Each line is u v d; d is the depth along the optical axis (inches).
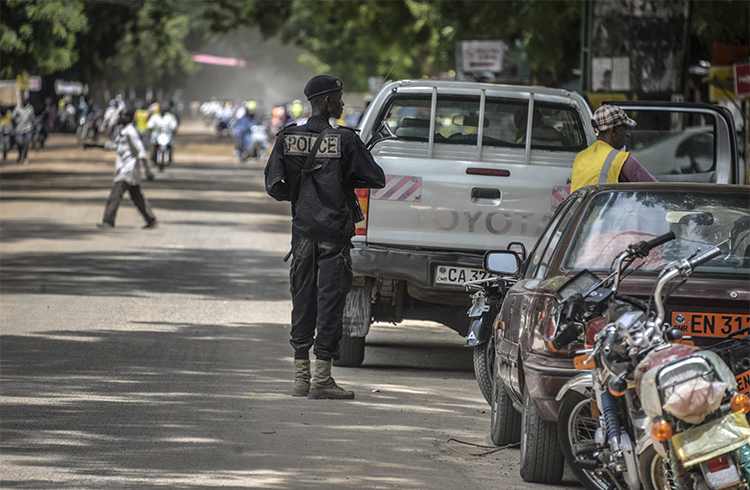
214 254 1752.0
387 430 729.6
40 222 2194.9
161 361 942.4
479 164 935.0
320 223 816.9
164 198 2832.2
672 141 1238.3
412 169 935.0
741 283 562.6
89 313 1188.5
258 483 592.7
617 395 482.3
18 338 1039.0
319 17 3764.8
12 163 4343.0
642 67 1765.5
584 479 553.0
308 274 828.0
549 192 933.8
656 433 438.9
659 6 1756.9
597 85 1774.1
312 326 835.4
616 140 850.1
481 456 668.7
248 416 755.4
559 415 554.3
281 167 823.7
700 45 2401.6
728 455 442.0
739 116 1950.1
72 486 581.6
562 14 2518.5
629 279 564.1
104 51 6279.5
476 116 964.6
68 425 718.5
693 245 592.7
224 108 7175.2
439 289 922.7
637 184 623.8
